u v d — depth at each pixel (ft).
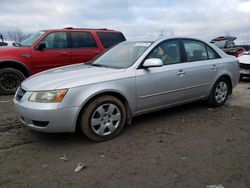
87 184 10.66
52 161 12.52
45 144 14.35
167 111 19.72
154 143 14.30
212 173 11.28
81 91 13.69
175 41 18.15
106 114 14.58
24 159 12.73
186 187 10.35
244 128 16.37
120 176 11.18
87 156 12.96
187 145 14.02
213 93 20.21
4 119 18.24
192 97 18.83
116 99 14.79
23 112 13.78
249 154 12.96
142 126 16.78
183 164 12.05
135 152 13.29
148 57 16.38
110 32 31.04
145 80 15.85
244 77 34.73
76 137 15.16
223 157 12.66
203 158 12.59
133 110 15.79
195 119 18.03
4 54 25.46
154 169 11.66
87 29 29.76
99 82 14.24
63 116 13.34
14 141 14.74
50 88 13.44
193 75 18.33
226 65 20.68
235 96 24.91
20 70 26.32
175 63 17.62
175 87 17.39
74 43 28.55
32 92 13.74
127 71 15.42
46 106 13.16
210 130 16.07
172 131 15.96
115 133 14.99
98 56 19.06
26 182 10.84
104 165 12.08
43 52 26.94
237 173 11.27
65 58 27.96
